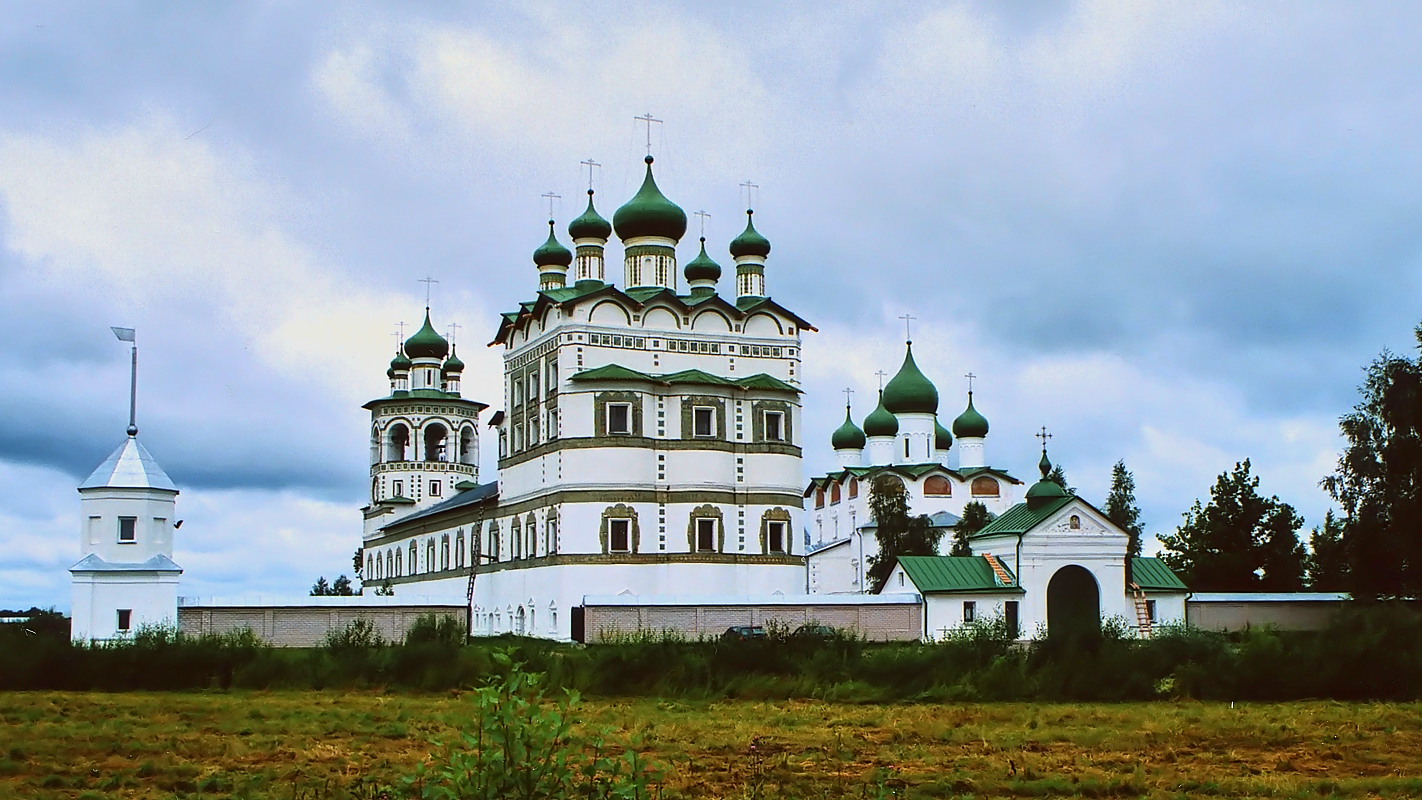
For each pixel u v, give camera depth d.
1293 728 43.12
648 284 107.69
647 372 101.75
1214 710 49.72
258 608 86.31
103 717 47.16
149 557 83.69
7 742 39.41
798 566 103.19
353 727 43.44
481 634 113.38
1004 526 93.69
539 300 103.62
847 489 151.12
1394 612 59.91
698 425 101.56
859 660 57.91
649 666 56.81
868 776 33.38
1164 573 93.88
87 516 83.38
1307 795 30.59
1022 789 31.48
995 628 62.56
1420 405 84.69
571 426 99.06
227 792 31.61
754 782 32.41
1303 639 58.38
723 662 57.78
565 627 96.75
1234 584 108.12
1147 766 35.28
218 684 59.09
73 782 32.59
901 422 153.88
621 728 42.91
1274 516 110.69
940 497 148.62
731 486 101.44
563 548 97.94
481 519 118.19
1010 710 49.78
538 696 21.31
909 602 90.31
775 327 106.38
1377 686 54.47
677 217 108.56
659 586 98.50
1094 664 55.97
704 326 104.06
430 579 135.62
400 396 160.38
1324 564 98.31
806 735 41.91
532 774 20.48
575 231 112.88
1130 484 135.38
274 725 44.06
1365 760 36.56
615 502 98.00
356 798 29.20
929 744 40.06
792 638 60.03
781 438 103.69
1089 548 91.25
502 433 112.12
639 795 21.41
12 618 88.06
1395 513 85.31
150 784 32.44
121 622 82.12
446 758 22.20
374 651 62.44
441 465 159.88
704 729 43.34
